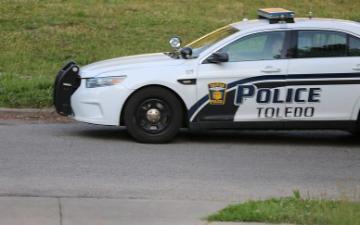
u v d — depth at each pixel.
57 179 11.58
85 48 24.16
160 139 14.47
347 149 14.84
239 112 14.38
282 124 14.48
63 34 25.30
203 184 11.55
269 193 11.13
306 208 9.66
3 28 25.47
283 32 14.49
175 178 11.88
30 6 27.72
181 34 25.89
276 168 12.91
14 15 26.64
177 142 14.88
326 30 14.52
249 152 14.20
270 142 15.34
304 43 14.49
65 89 14.82
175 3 29.72
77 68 14.81
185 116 14.51
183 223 9.15
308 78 14.34
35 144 14.26
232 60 14.38
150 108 14.36
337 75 14.36
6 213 9.43
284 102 14.36
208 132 16.19
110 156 13.34
